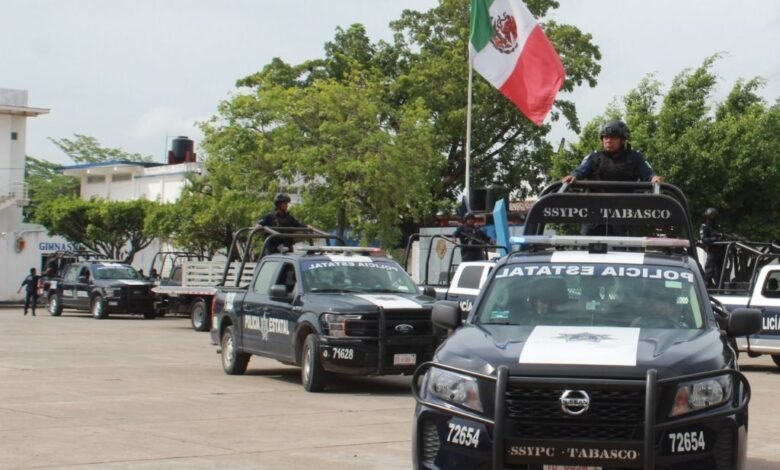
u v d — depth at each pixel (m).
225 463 9.61
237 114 37.91
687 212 9.87
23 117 72.19
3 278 61.88
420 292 17.08
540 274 8.63
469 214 23.91
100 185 77.81
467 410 7.03
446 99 49.00
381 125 40.78
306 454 10.12
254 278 17.92
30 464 9.49
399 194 38.34
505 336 7.62
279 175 37.97
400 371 15.42
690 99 33.66
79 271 41.75
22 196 71.62
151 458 9.84
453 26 50.03
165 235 47.25
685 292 8.31
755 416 13.48
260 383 16.83
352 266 16.95
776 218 32.78
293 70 50.84
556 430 6.73
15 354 22.34
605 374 6.73
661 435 6.66
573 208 9.77
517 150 52.66
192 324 33.97
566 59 47.88
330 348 15.31
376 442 10.88
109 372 18.42
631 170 11.25
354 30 51.59
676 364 6.89
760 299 20.38
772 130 33.19
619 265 8.64
